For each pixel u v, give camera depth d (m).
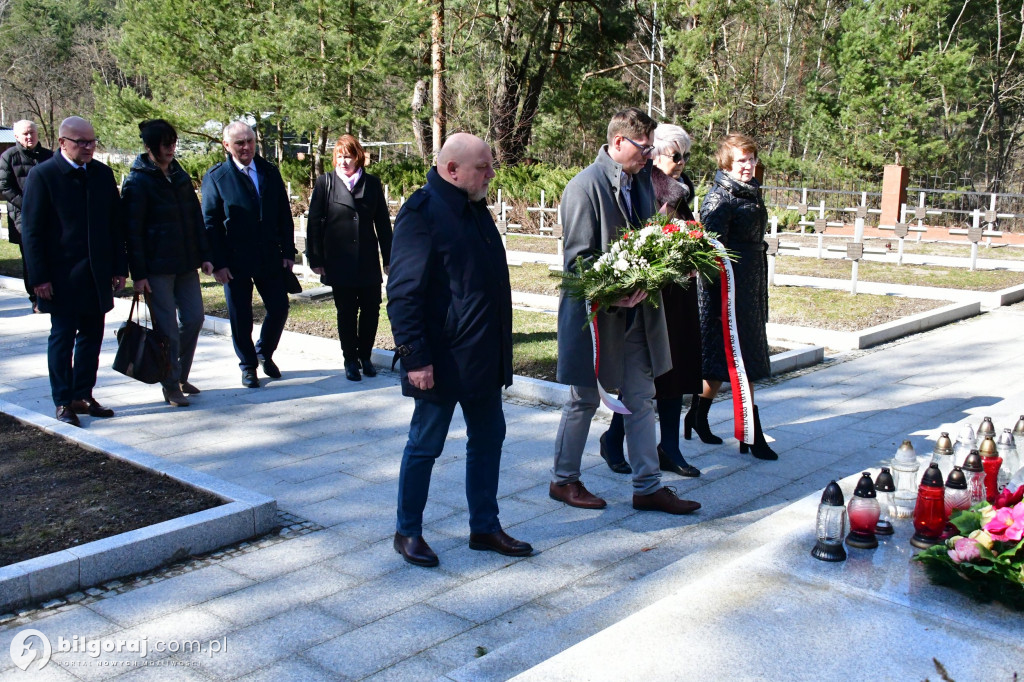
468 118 29.73
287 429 6.59
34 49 54.97
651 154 4.83
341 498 5.27
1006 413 6.37
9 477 5.25
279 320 7.85
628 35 27.66
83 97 54.53
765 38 33.66
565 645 3.23
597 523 4.90
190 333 7.23
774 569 3.49
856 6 34.69
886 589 3.32
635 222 4.95
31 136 10.11
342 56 24.45
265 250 7.60
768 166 33.59
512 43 26.92
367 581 4.21
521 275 14.56
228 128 7.39
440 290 4.21
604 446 5.76
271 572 4.30
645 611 3.20
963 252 18.25
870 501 3.64
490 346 4.26
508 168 25.70
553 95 28.66
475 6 25.78
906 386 7.86
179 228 6.86
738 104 31.58
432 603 4.00
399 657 3.56
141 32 25.84
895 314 10.79
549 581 4.21
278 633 3.74
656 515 5.02
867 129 33.97
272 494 5.33
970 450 4.14
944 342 9.71
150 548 4.29
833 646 2.95
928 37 34.72
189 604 3.98
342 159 7.62
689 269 4.59
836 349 9.41
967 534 3.36
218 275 7.42
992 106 38.06
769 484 5.50
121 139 24.91
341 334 7.92
